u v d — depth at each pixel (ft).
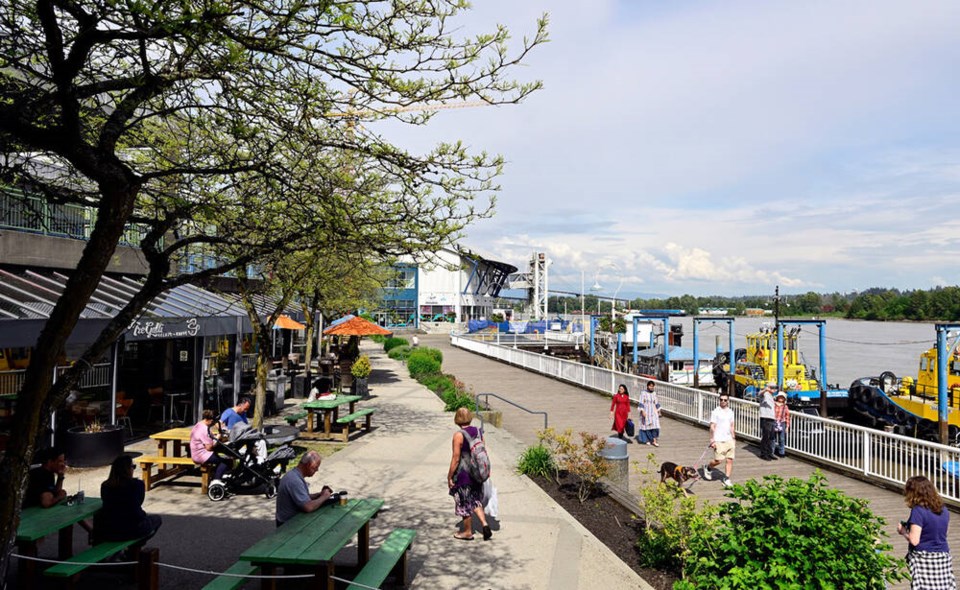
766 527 15.66
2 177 17.98
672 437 55.98
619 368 150.20
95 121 21.22
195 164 24.36
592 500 32.73
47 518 21.02
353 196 22.82
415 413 62.08
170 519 28.25
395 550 21.03
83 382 49.65
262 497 32.09
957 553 28.09
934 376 77.00
